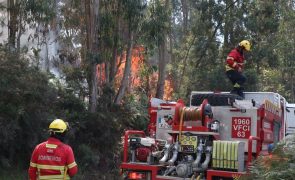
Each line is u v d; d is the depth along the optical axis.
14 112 12.67
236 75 11.98
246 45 12.09
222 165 9.43
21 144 14.02
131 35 19.47
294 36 35.47
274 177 6.56
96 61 18.23
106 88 19.53
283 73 36.94
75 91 18.52
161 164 10.11
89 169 16.36
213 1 27.66
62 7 20.25
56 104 16.20
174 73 30.42
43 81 14.16
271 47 27.77
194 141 9.90
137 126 20.61
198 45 28.19
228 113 10.13
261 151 9.77
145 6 18.66
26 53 15.19
